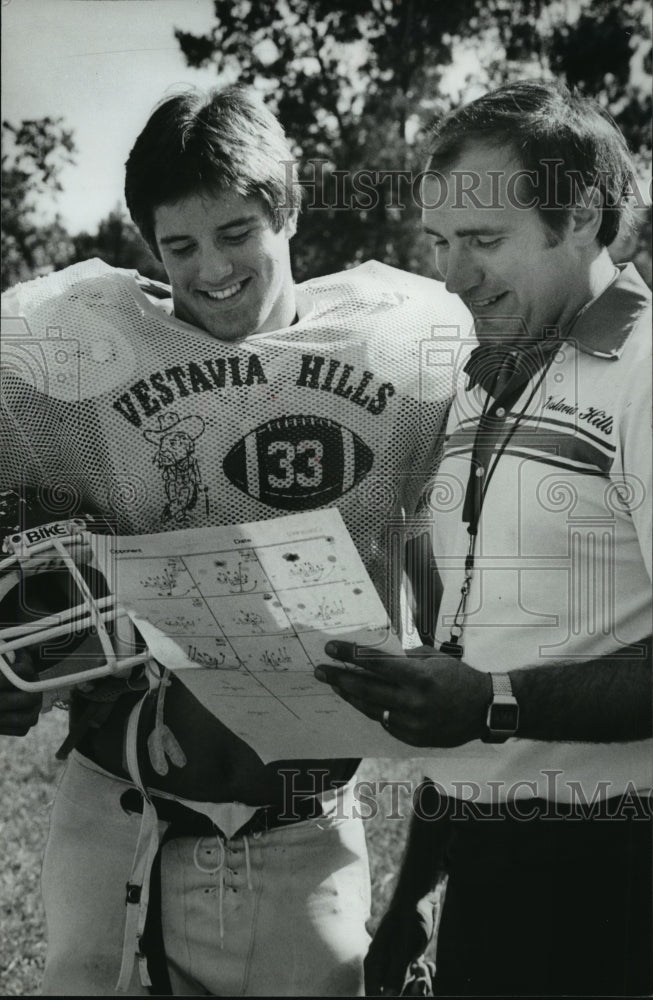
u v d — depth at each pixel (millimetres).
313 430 1654
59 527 1647
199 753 1718
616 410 1494
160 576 1457
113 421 1658
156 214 1615
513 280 1606
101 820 1766
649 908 1628
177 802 1728
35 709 1715
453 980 1700
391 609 1732
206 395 1650
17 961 2076
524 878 1632
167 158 1571
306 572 1406
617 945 1631
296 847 1736
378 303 1715
